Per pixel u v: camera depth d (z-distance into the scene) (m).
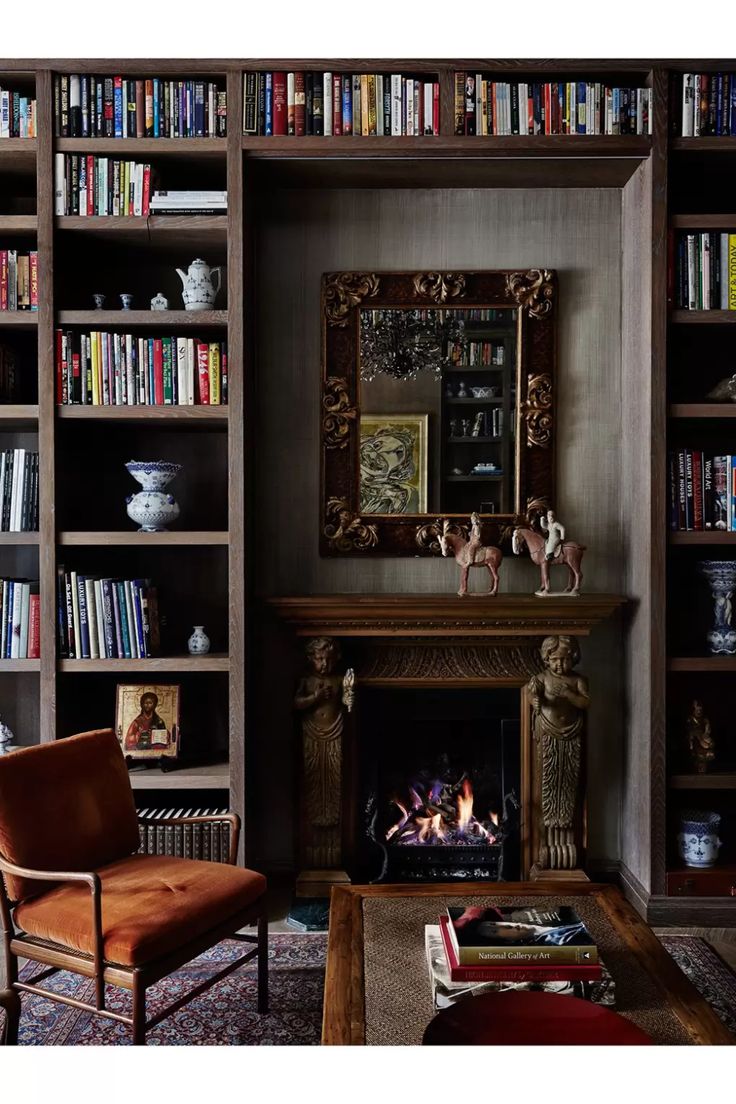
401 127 3.00
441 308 3.33
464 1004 1.65
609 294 3.36
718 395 3.12
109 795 2.45
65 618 3.04
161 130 3.00
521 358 3.31
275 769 3.36
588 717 3.38
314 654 3.13
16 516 3.08
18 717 3.37
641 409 3.11
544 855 3.20
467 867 3.29
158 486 3.12
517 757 3.32
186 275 3.14
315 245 3.34
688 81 2.99
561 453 3.37
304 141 2.99
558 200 3.35
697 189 3.38
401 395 3.34
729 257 3.03
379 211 3.34
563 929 1.87
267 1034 2.26
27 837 2.18
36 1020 2.35
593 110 3.00
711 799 3.37
